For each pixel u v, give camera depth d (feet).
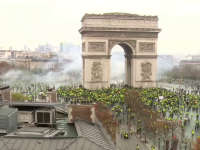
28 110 201.87
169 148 377.09
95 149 139.33
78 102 220.64
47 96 304.91
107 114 445.37
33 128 173.37
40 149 139.23
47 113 194.70
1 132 176.65
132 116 550.36
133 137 437.58
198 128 481.46
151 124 454.81
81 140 144.25
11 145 141.79
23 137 146.92
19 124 194.49
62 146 140.77
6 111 183.73
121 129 476.54
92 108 204.54
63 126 194.90
